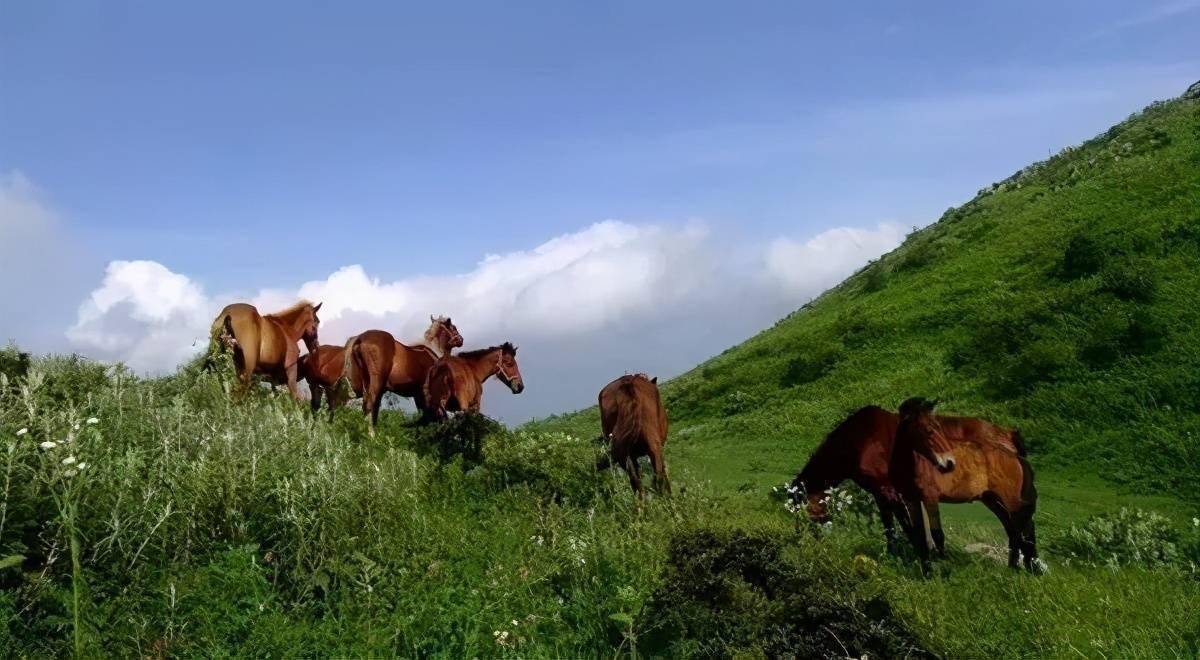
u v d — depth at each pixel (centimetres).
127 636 423
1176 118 3856
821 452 980
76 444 542
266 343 1266
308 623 467
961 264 3195
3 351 934
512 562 602
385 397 1436
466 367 1355
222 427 723
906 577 766
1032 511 931
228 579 478
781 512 980
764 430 2433
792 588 563
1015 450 942
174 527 527
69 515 453
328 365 1471
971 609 654
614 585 561
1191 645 561
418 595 518
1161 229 2614
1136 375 1964
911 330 2800
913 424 873
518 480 984
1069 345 2208
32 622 430
